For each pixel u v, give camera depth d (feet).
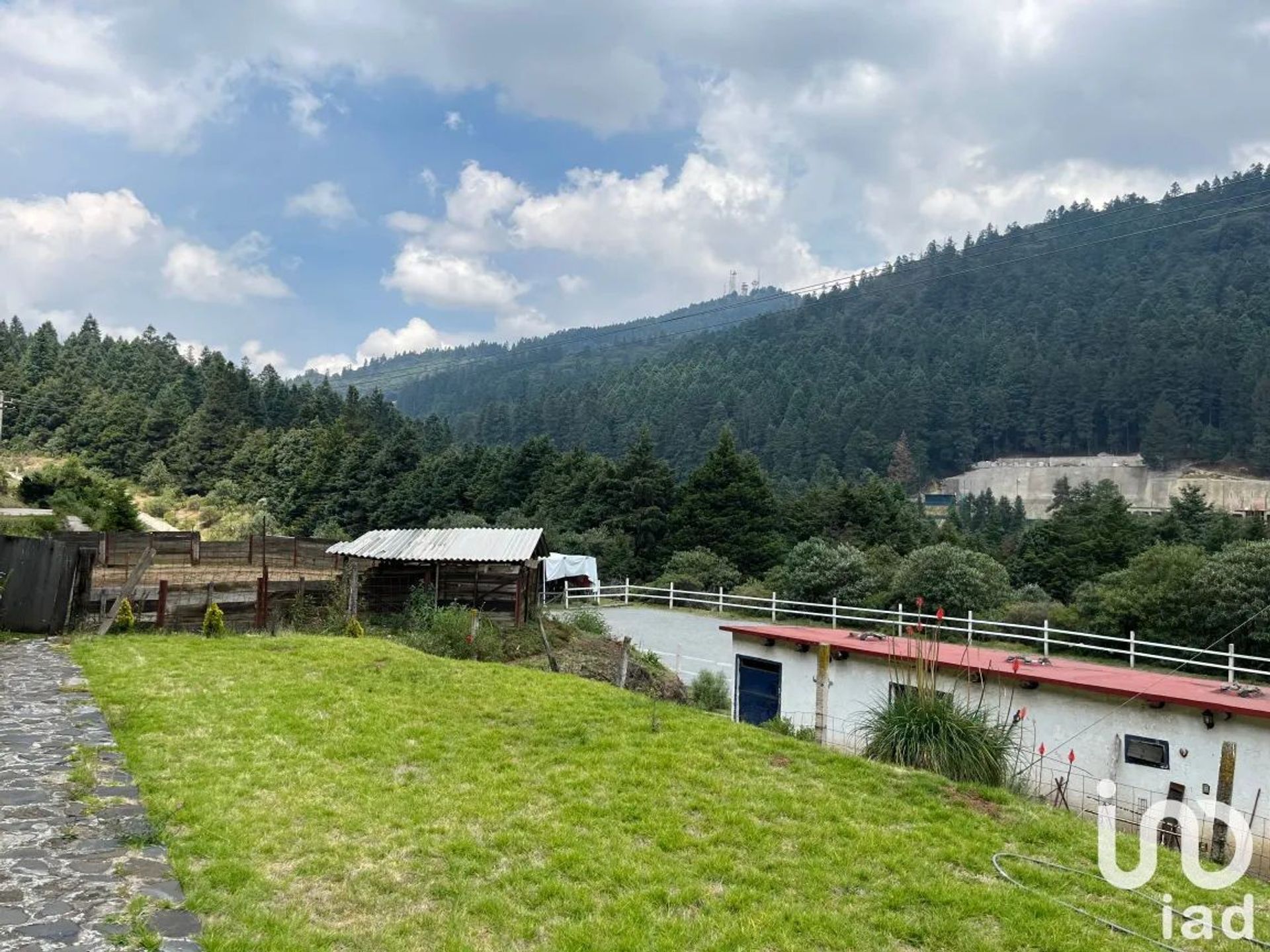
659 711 36.04
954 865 22.13
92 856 17.85
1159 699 36.96
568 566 125.59
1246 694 38.24
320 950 15.55
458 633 63.16
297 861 19.67
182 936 14.82
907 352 568.41
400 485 228.22
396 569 77.10
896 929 18.12
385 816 22.95
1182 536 166.91
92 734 27.43
